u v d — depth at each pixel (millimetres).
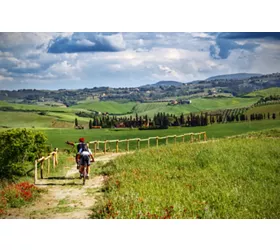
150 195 13266
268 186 15227
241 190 14320
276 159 20297
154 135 60062
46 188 16375
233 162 19516
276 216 12086
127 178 16766
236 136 34656
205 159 20312
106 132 65500
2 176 19094
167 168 19344
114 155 29922
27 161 20719
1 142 19922
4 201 13367
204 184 15312
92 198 14438
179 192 13891
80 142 18078
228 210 12281
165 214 11617
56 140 49281
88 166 17859
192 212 12031
